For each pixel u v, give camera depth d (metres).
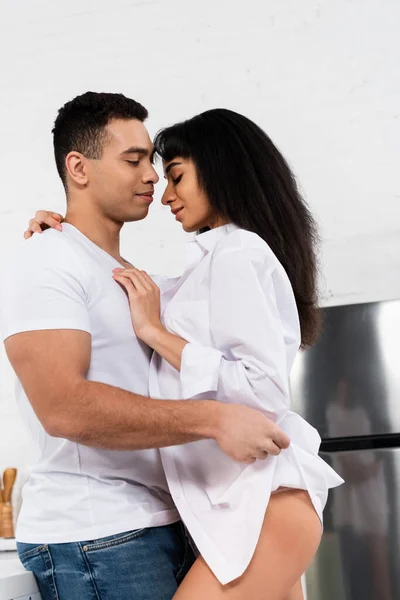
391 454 2.70
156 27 3.76
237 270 1.60
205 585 1.54
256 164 1.81
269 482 1.57
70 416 1.53
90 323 1.67
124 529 1.61
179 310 1.69
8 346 1.62
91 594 1.59
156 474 1.71
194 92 3.67
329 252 3.42
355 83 3.51
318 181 3.48
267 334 1.57
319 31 3.58
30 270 1.64
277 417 1.59
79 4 3.87
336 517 2.71
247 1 3.67
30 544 1.66
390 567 2.64
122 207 1.82
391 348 2.79
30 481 1.72
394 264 3.36
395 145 3.44
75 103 1.85
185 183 1.83
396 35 3.51
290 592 1.75
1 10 3.92
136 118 1.86
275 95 3.58
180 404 1.54
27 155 3.81
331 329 2.84
